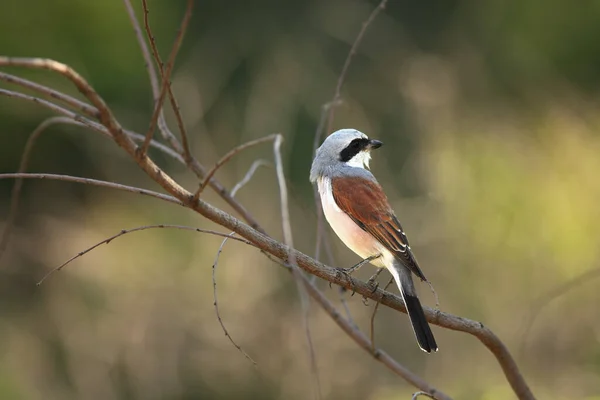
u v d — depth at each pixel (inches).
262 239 166.6
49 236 625.6
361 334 221.1
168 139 224.5
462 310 593.3
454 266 606.9
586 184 631.8
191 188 613.3
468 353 581.6
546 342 569.0
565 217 612.4
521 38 755.4
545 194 627.2
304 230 594.2
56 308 585.6
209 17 737.6
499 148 660.7
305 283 221.5
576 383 544.4
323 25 711.7
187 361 568.1
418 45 761.6
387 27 720.3
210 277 588.1
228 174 624.4
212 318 576.1
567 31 756.0
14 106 650.2
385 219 237.3
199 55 700.7
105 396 559.2
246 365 566.6
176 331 573.3
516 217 619.2
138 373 562.6
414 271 219.8
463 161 649.0
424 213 630.5
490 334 202.2
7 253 607.8
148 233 617.6
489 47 755.4
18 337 572.7
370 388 570.3
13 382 542.3
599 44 752.3
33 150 669.3
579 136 673.6
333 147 258.4
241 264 589.6
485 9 768.9
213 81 686.5
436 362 580.1
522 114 721.6
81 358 567.2
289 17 725.9
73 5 689.0
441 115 677.3
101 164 658.8
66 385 563.5
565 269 593.3
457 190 634.2
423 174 650.8
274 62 669.9
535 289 593.0
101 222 636.7
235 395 564.1
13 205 212.1
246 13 724.0
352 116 652.1
